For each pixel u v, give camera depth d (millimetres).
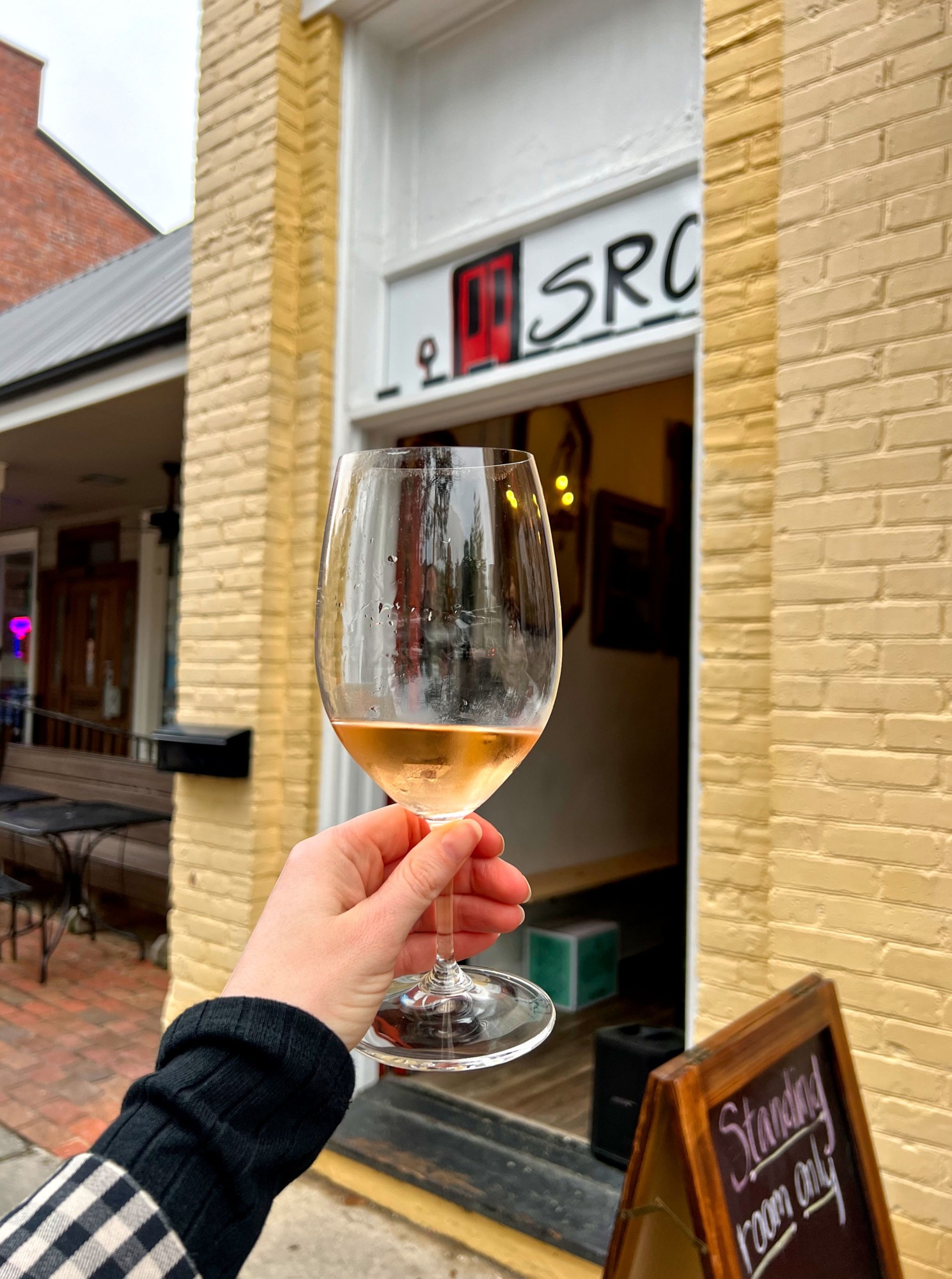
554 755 4383
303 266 3098
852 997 1752
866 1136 1078
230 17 3273
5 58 9656
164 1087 468
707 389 2086
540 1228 2141
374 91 3117
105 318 4805
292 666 3029
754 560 1998
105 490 6867
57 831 4066
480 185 2883
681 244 2322
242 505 3090
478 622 627
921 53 1779
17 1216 417
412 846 758
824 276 1873
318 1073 501
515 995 750
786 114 1944
